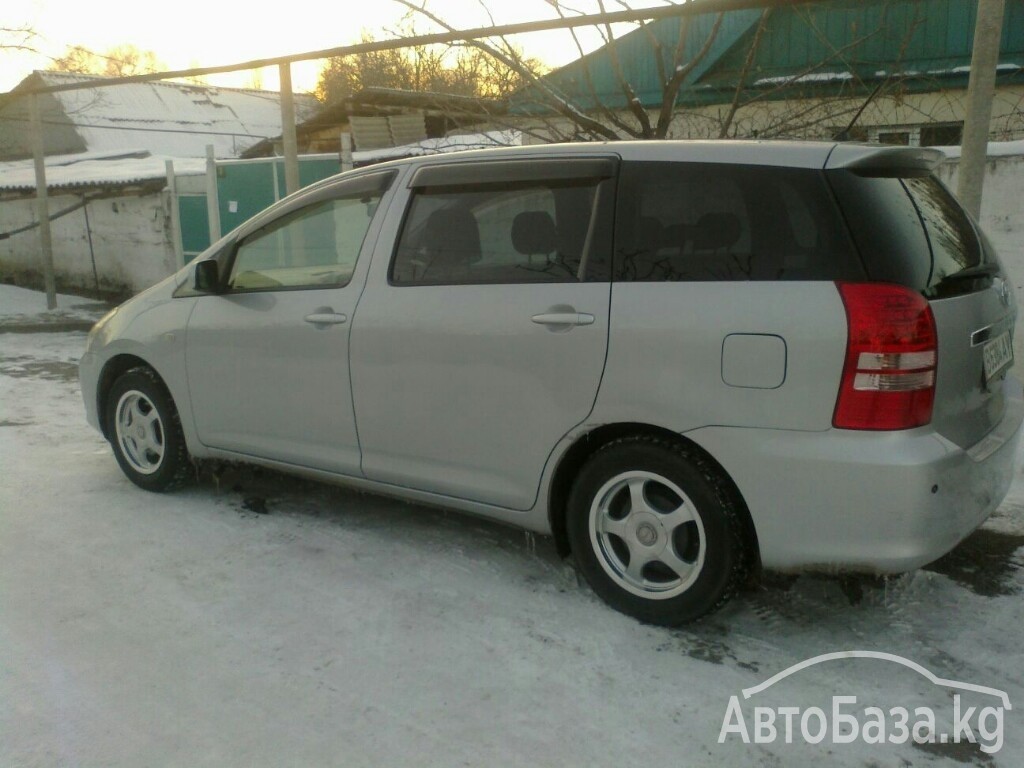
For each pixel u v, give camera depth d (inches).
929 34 364.8
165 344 192.7
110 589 155.6
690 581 134.0
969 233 147.6
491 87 312.0
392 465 163.3
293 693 123.5
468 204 155.1
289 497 201.3
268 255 181.2
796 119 297.9
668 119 267.3
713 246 131.3
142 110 1072.8
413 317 155.9
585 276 140.1
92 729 115.4
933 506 118.7
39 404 304.2
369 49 280.1
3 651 134.9
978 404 134.4
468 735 114.0
